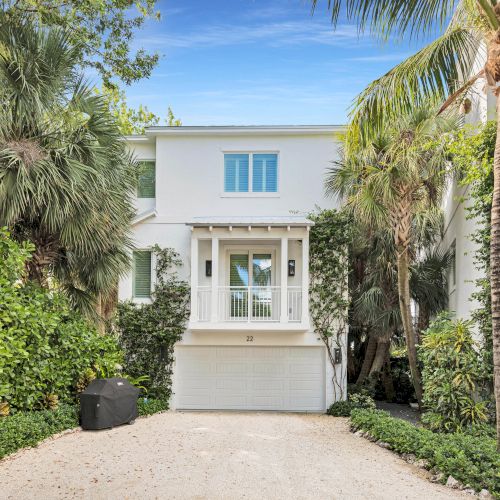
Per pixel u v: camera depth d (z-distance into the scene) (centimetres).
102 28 1387
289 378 1903
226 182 1952
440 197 1633
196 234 1839
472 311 1309
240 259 1950
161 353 1895
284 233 1831
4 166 1106
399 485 800
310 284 1891
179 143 1959
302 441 1176
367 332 2091
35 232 1288
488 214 1216
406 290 1600
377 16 888
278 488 779
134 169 1498
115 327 1884
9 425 1004
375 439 1166
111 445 1080
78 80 1280
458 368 1221
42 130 1209
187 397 1905
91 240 1298
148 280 1931
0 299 1057
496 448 860
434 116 1391
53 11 1295
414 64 972
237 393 1905
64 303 1320
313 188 1933
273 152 1948
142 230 1931
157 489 768
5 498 720
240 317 1900
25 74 1149
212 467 903
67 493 745
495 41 828
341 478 838
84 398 1256
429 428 1270
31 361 1145
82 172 1185
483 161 1131
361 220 1648
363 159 1515
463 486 782
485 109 1324
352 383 2109
